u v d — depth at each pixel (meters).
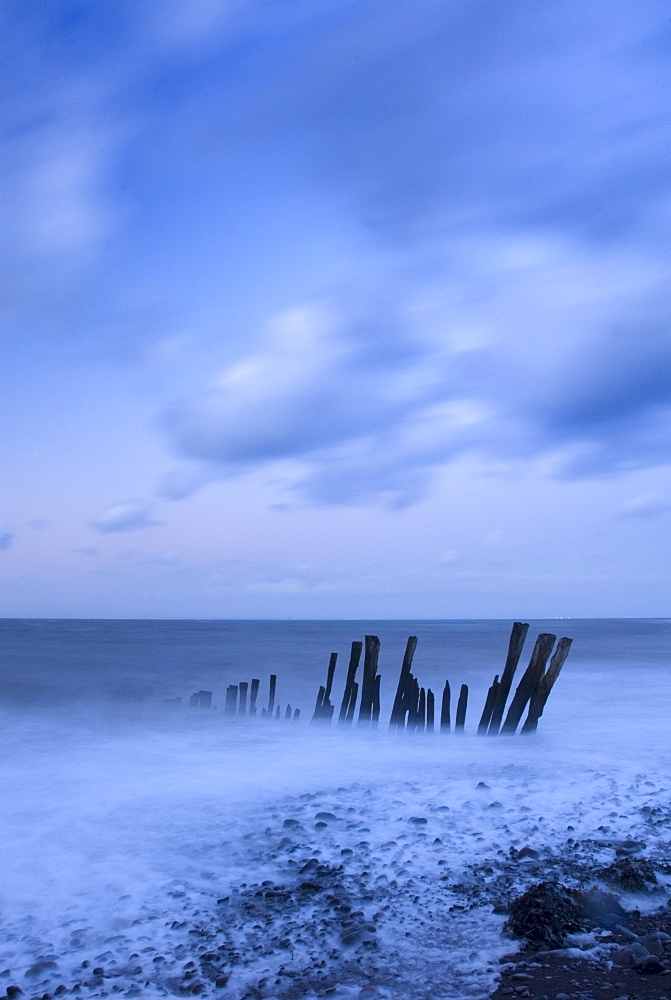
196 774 12.27
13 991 5.35
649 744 14.06
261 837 8.41
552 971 5.33
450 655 52.44
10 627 136.12
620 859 7.41
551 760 12.39
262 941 6.03
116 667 39.00
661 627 159.62
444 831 8.35
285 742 15.85
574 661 42.28
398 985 5.28
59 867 7.84
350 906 6.54
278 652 53.72
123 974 5.59
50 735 17.41
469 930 6.07
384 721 20.64
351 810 9.20
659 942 5.62
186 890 7.09
